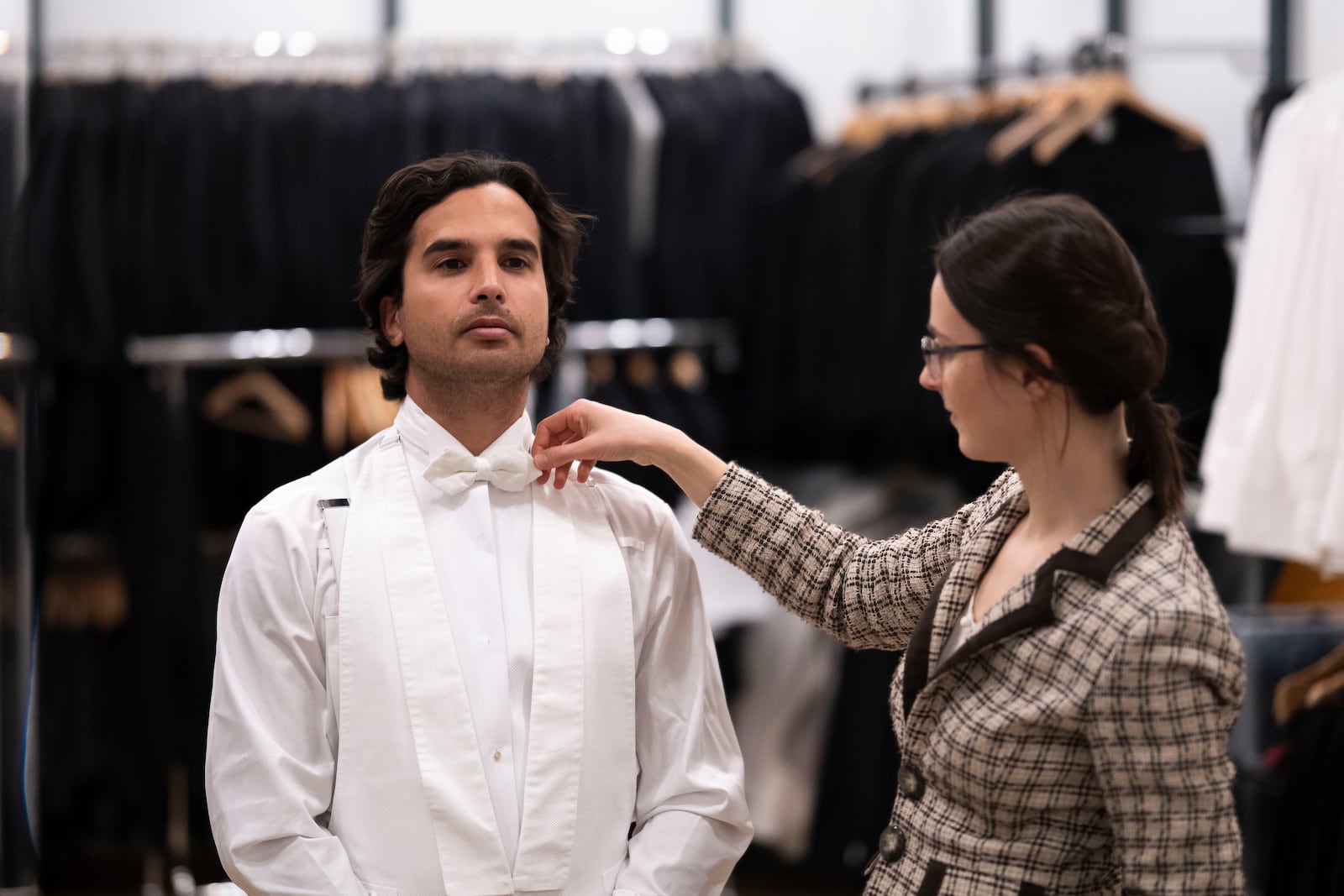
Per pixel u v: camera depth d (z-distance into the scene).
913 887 1.40
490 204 1.63
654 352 3.66
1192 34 3.50
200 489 3.53
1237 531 2.59
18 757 3.04
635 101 3.64
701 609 1.74
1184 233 3.05
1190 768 1.24
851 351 3.49
